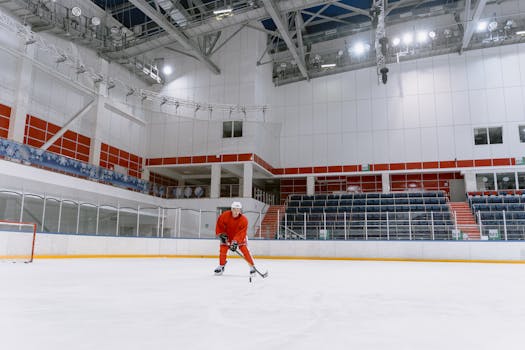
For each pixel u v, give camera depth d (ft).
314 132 89.66
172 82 87.56
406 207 75.00
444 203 76.33
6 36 56.39
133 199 69.21
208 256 57.11
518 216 66.03
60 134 62.95
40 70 61.82
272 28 89.92
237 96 82.53
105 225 65.77
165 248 55.36
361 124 87.35
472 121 81.61
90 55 72.28
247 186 78.28
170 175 94.99
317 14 76.48
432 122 83.56
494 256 51.26
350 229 62.34
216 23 69.21
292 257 56.80
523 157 77.97
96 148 70.28
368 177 90.02
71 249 45.27
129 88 79.61
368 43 87.35
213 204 77.10
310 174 88.33
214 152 81.51
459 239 57.88
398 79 86.69
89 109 68.90
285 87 93.15
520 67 80.94
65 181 55.47
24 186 52.29
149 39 73.10
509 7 80.94
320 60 87.45
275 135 91.56
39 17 58.54
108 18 77.87
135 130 83.25
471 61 83.51
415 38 84.02
